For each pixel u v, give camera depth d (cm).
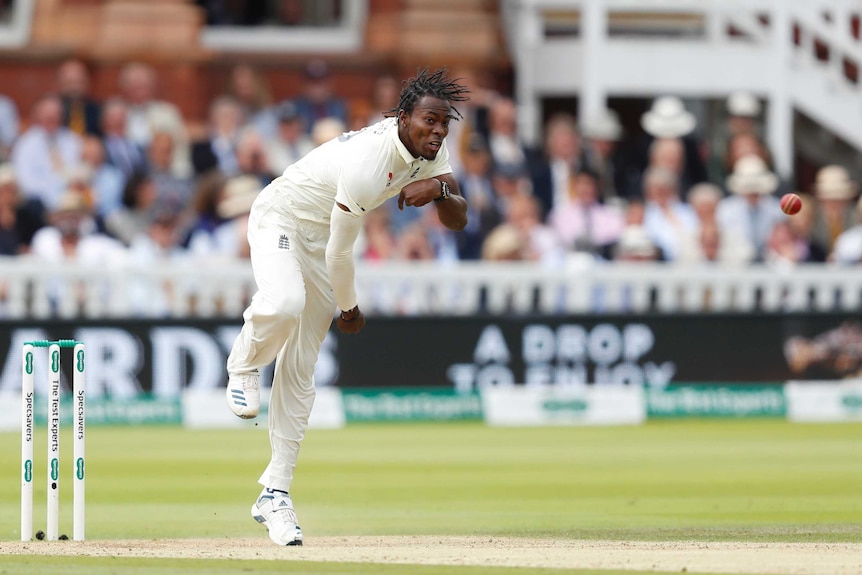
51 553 1934
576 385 4772
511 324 4738
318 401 4656
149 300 4662
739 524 2498
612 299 4866
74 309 4641
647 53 5797
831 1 5881
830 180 5259
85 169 4762
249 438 4194
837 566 1756
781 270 4925
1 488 3095
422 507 2800
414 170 1977
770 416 4841
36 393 4497
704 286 4897
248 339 2023
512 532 2389
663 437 4253
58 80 5831
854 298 4966
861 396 4884
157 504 2842
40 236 4694
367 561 1844
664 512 2703
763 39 5847
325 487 3130
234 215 4734
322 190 2012
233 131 5000
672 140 5097
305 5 6038
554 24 6144
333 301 2091
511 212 4875
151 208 4828
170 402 4572
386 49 5962
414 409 4719
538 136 5966
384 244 4856
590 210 4956
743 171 5059
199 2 5978
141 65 5809
